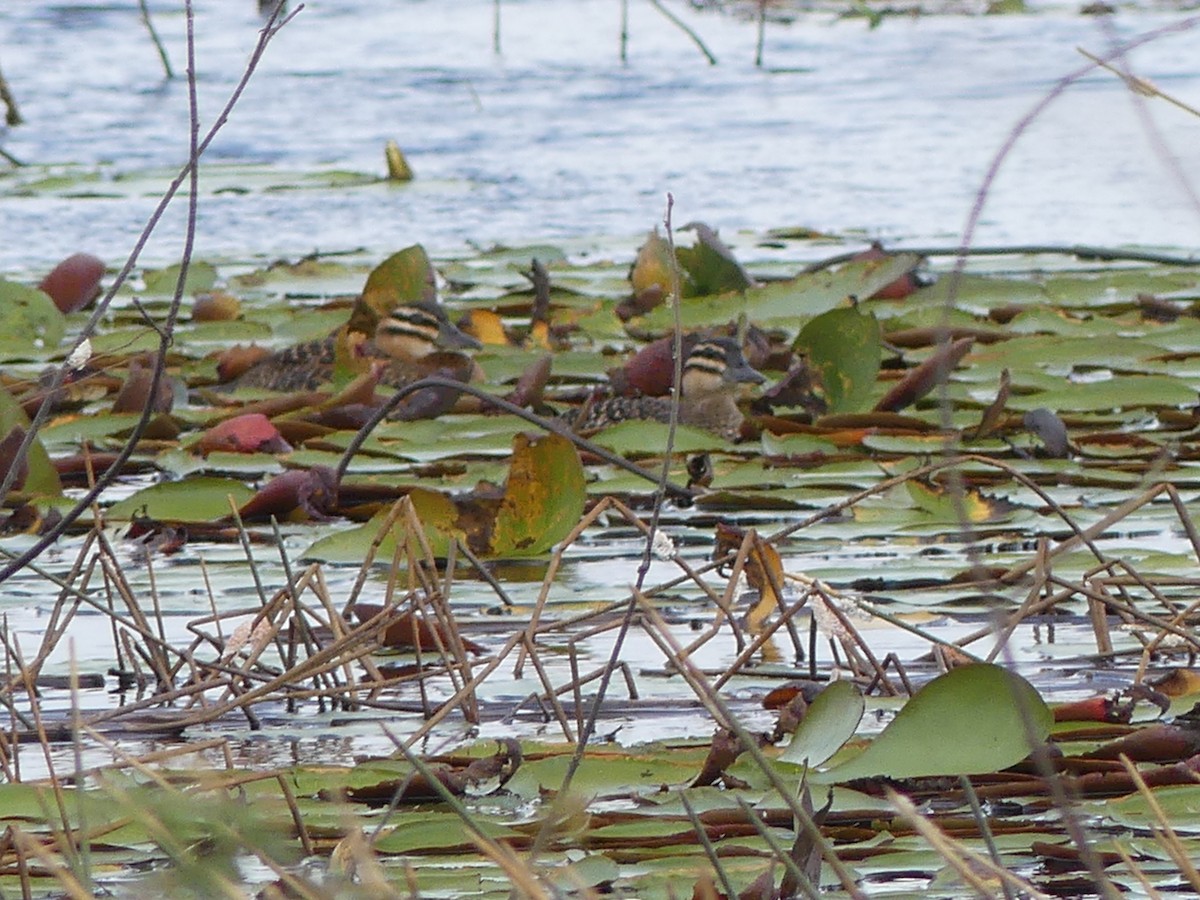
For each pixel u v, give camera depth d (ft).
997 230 68.54
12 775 25.08
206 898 18.83
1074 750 24.38
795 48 110.32
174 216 76.13
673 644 22.38
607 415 46.34
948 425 17.34
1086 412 45.34
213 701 28.30
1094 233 67.62
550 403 48.08
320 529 37.96
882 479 40.32
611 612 31.91
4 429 40.11
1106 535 35.68
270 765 25.05
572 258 67.51
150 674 29.60
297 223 74.95
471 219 74.84
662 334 55.47
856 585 32.86
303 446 43.88
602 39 114.93
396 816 22.98
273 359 52.11
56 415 47.80
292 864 21.63
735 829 22.21
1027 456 41.39
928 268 63.10
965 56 91.86
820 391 46.50
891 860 21.36
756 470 41.04
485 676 26.08
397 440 44.39
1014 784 23.41
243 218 76.02
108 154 87.71
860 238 68.03
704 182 79.61
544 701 27.81
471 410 47.29
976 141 85.10
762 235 69.21
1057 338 51.65
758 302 57.16
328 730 26.73
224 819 20.04
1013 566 33.19
